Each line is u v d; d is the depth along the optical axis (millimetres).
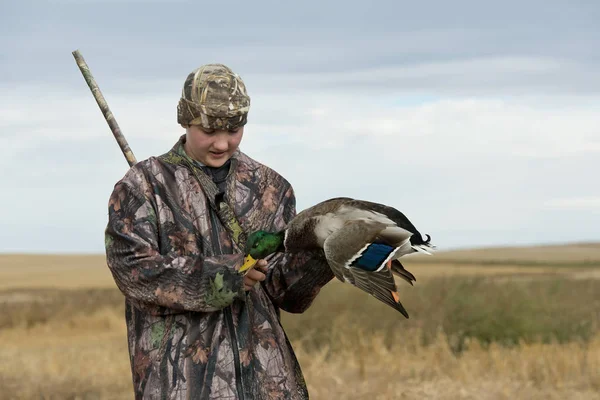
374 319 13203
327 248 4172
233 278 4141
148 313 4262
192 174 4391
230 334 4281
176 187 4355
